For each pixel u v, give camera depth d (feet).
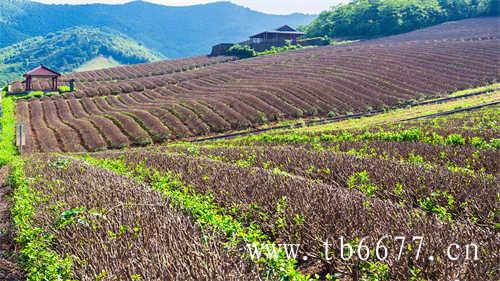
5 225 43.83
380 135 87.71
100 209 37.45
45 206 41.24
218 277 23.04
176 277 23.57
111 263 26.50
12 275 31.09
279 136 108.47
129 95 241.55
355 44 345.31
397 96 173.06
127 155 89.04
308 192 39.88
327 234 29.58
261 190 41.91
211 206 38.88
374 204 34.73
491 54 230.68
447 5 427.33
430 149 66.74
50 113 204.85
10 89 270.26
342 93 181.68
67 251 30.63
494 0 409.69
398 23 409.90
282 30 409.49
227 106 176.55
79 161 82.58
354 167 52.80
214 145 112.78
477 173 48.01
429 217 32.22
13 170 75.97
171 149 102.22
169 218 32.68
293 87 196.95
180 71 337.31
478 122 102.42
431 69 210.59
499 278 23.06
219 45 395.96
